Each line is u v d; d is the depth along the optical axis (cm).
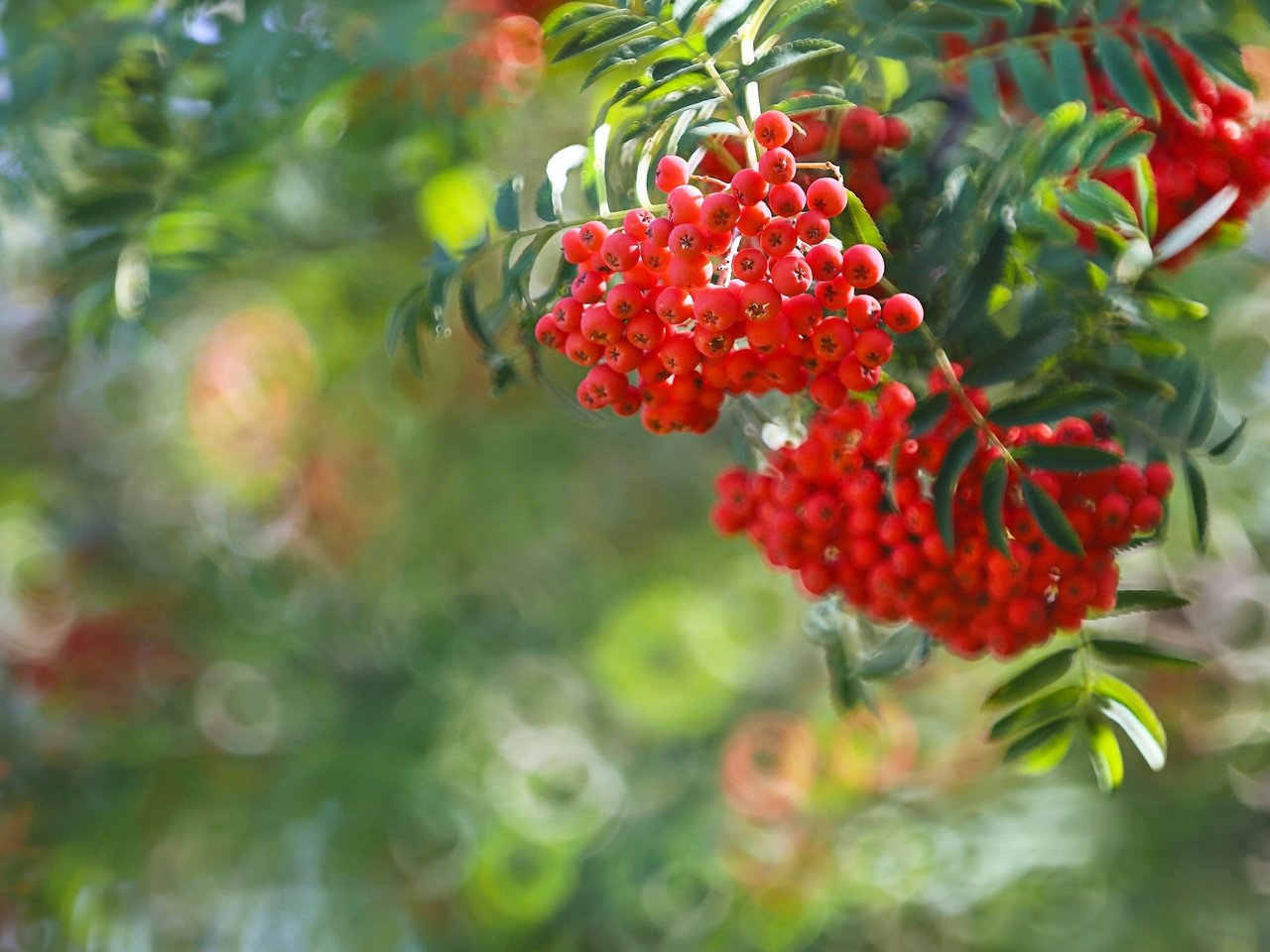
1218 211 209
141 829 561
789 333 185
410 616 658
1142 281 216
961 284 207
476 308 221
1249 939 504
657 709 669
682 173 185
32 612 632
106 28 339
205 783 584
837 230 189
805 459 211
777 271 178
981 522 204
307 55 323
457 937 609
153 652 611
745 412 233
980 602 213
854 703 255
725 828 553
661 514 709
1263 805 521
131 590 628
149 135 343
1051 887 515
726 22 200
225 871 580
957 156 225
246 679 625
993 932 516
